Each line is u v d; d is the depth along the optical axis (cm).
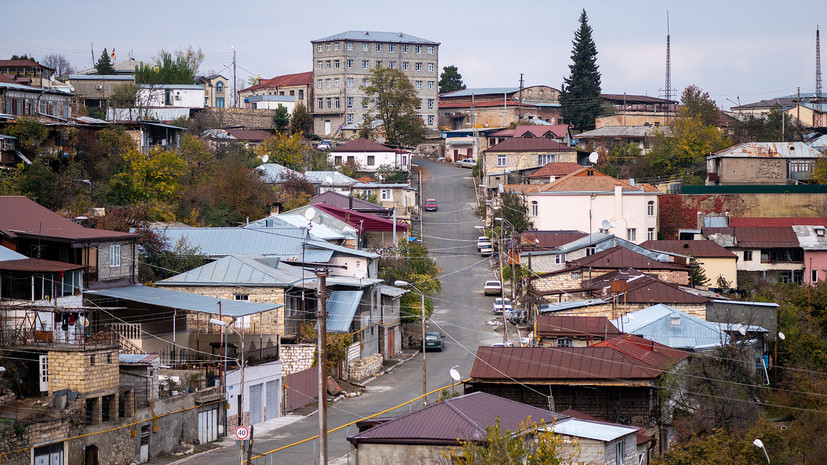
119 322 5559
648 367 5284
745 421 5169
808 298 7662
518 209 11156
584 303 6912
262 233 7581
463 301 9050
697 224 11244
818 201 11412
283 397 5716
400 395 6106
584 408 5241
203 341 5897
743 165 12644
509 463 3167
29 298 5162
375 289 7225
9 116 8669
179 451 4756
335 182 12550
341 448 4888
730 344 5969
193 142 10850
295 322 6250
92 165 9144
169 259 6938
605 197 11019
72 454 4188
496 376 5225
